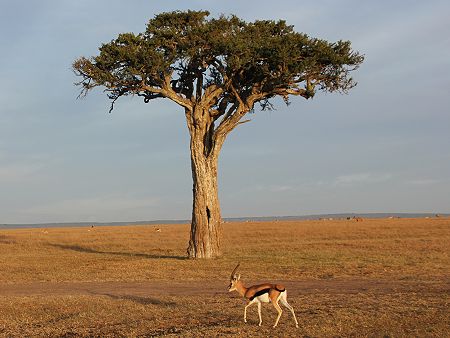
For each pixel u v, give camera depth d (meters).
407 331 12.98
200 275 25.19
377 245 38.69
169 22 32.78
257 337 12.70
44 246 46.62
